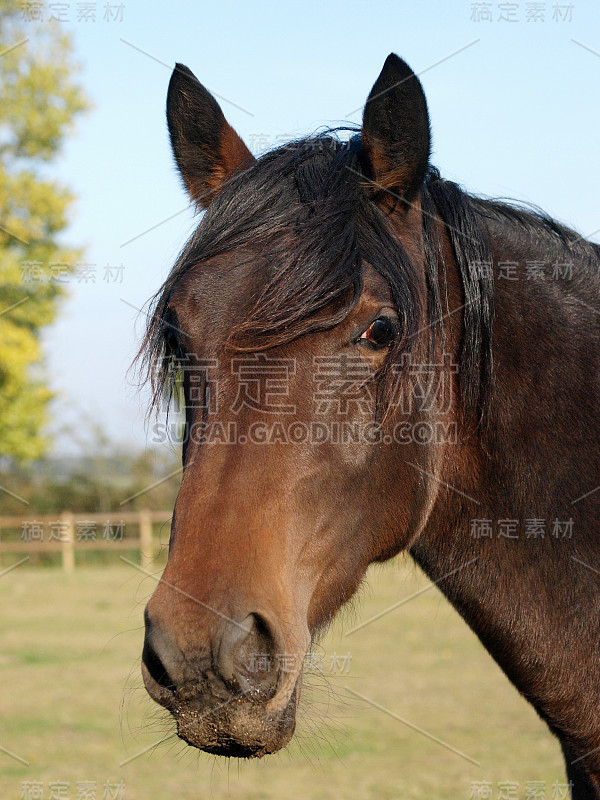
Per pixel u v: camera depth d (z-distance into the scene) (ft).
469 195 8.49
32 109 52.60
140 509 58.44
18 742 20.74
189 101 8.09
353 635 33.76
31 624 37.24
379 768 18.38
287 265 6.25
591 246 8.38
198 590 5.62
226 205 6.80
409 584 45.03
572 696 7.40
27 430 56.24
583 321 7.83
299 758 19.57
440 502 7.72
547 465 7.47
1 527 58.59
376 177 7.04
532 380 7.57
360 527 6.68
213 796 17.06
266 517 5.95
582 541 7.38
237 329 6.14
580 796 7.80
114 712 23.35
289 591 5.97
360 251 6.52
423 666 27.84
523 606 7.47
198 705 5.57
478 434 7.54
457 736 20.22
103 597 44.55
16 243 52.75
